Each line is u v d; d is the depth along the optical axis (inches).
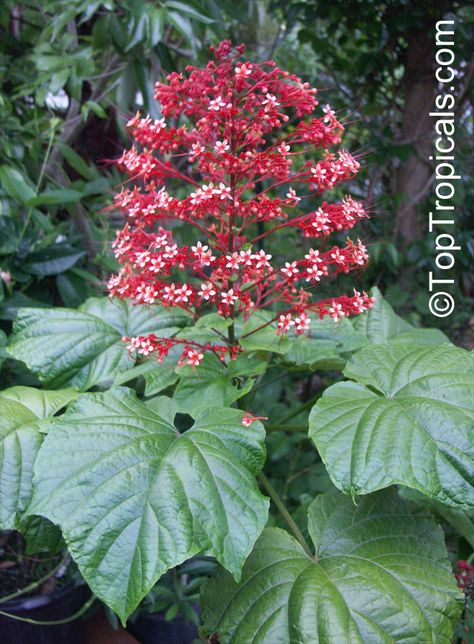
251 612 22.3
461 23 53.8
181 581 37.2
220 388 25.7
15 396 26.9
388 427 22.0
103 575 19.3
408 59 56.7
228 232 25.5
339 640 20.7
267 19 64.2
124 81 45.8
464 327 60.8
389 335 34.0
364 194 59.6
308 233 25.7
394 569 23.1
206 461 21.3
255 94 26.5
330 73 59.8
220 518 20.1
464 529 29.2
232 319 26.0
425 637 21.3
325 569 23.1
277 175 26.0
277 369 51.3
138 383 37.2
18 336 30.4
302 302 25.8
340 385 24.8
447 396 23.3
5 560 37.6
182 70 51.5
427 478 20.7
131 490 20.6
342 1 54.8
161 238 25.0
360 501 25.5
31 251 39.6
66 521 19.9
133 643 38.0
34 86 45.0
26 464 24.1
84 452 21.5
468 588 29.5
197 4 40.6
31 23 52.1
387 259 55.6
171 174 26.1
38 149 44.9
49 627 33.1
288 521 26.6
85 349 29.9
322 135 25.2
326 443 21.9
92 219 49.8
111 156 56.6
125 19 43.8
